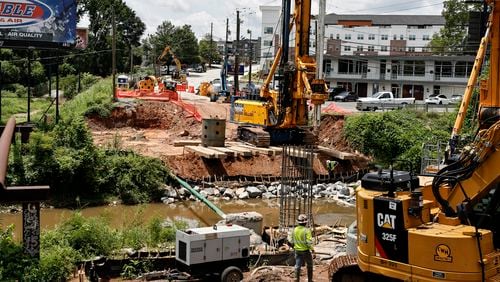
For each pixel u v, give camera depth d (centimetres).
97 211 2970
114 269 1731
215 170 3516
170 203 3188
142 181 3241
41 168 3002
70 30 3825
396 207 1189
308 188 2358
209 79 10525
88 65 9025
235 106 4275
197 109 4909
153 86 5881
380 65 7869
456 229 1175
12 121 2119
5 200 1354
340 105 6231
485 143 1186
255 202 3262
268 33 11419
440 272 1135
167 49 8169
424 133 4034
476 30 1931
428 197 1318
